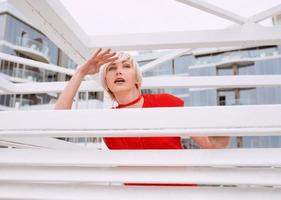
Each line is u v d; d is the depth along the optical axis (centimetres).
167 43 121
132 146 140
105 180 49
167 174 49
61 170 50
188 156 49
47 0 87
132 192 49
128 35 125
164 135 47
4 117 50
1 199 50
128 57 133
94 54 127
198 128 46
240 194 47
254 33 117
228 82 123
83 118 48
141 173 49
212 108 46
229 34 118
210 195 47
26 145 93
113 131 48
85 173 50
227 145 91
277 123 44
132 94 144
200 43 119
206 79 126
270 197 46
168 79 130
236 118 45
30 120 49
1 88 120
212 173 48
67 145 120
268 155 47
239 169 48
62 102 124
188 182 48
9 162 50
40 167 51
